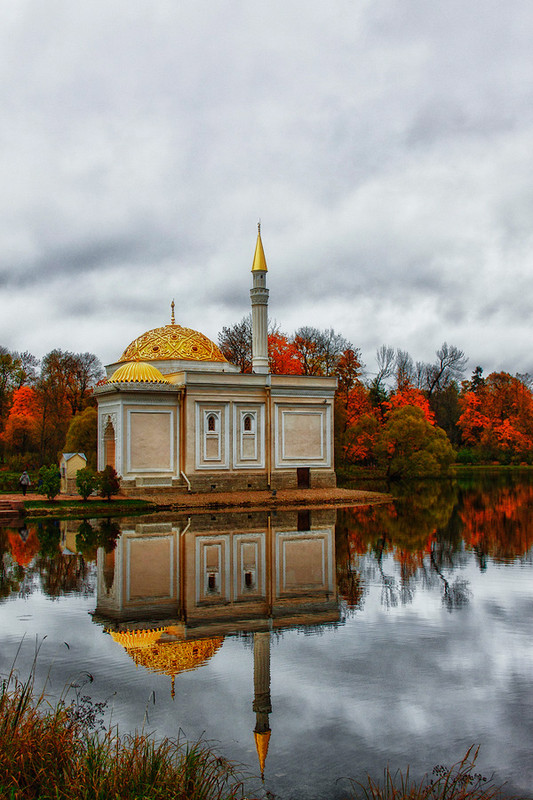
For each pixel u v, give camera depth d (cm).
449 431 10019
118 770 868
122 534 2931
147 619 1620
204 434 4616
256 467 4784
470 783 916
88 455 5572
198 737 1032
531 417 9338
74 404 7719
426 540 2803
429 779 927
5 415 8144
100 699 1162
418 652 1391
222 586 1950
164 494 4453
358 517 3628
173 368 4966
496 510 4034
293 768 952
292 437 4897
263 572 2136
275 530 3067
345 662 1338
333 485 5028
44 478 3891
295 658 1358
